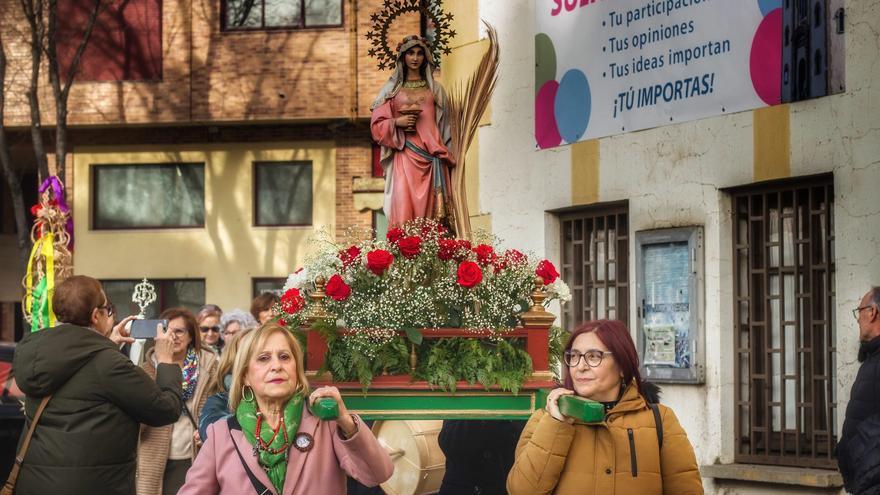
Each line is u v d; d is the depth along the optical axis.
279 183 25.09
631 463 4.87
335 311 6.97
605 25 12.53
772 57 10.73
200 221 25.36
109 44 24.48
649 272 11.91
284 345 4.90
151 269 25.33
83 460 6.51
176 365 6.94
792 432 10.78
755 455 11.02
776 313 10.98
